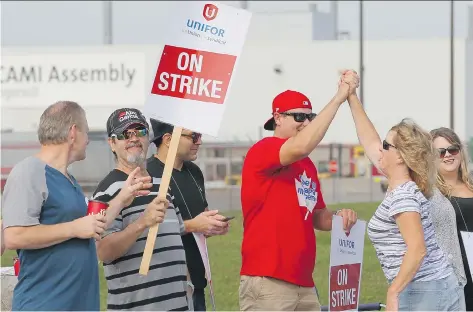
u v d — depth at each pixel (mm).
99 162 66875
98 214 10484
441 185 13586
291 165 12852
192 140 14156
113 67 110062
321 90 110375
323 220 13352
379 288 23875
